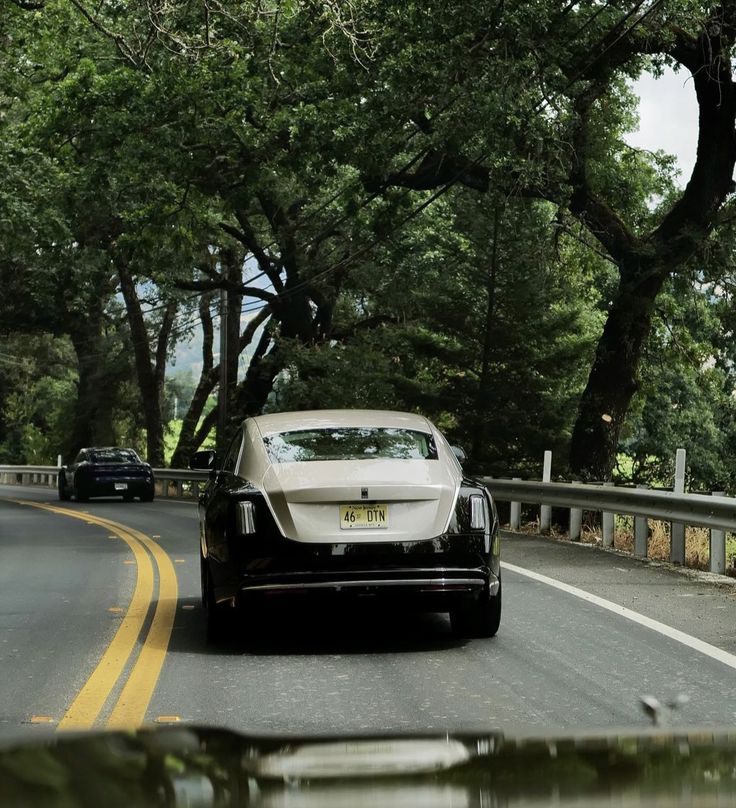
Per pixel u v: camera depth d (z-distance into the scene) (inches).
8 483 2501.2
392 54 957.8
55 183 1184.8
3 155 1163.9
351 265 1663.4
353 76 991.0
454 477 366.6
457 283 1384.1
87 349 2450.8
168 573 581.9
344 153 1034.7
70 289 2011.6
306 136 1034.7
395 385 1441.9
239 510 352.5
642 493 637.9
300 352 1567.4
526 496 839.7
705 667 324.5
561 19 931.3
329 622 415.5
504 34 896.9
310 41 987.9
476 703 278.7
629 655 343.6
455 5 891.4
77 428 2534.5
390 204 1227.2
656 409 1889.8
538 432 1363.2
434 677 312.3
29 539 815.1
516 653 348.2
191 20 915.4
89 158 1194.6
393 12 920.3
